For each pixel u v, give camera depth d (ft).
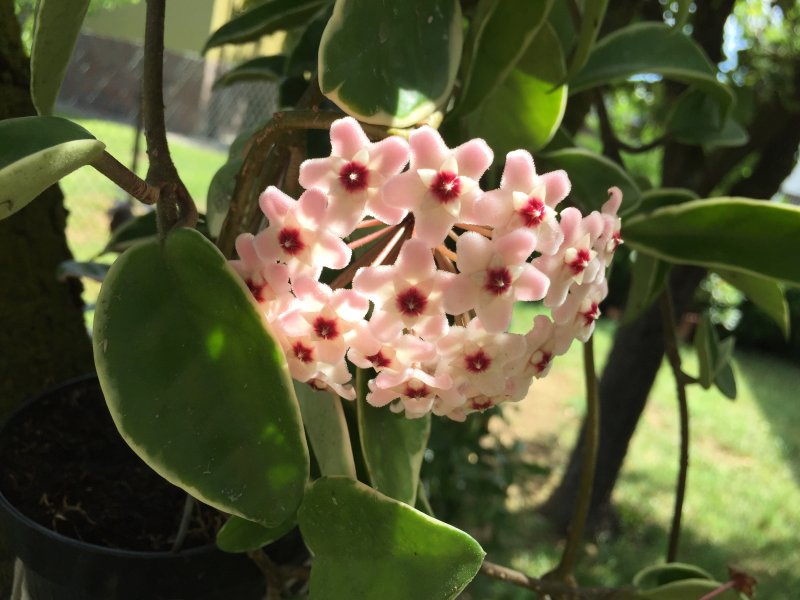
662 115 1.38
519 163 0.34
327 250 0.34
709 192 1.20
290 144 0.46
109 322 0.35
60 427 0.59
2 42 0.60
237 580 0.47
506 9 0.47
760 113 1.25
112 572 0.44
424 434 0.48
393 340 0.35
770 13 1.36
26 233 0.65
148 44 0.40
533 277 0.34
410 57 0.41
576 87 0.63
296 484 0.36
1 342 0.64
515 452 1.48
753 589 0.54
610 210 0.42
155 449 0.35
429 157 0.33
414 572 0.37
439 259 0.40
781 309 0.65
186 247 0.36
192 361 0.36
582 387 2.82
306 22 0.68
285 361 0.35
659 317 1.54
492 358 0.37
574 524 0.60
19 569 0.57
